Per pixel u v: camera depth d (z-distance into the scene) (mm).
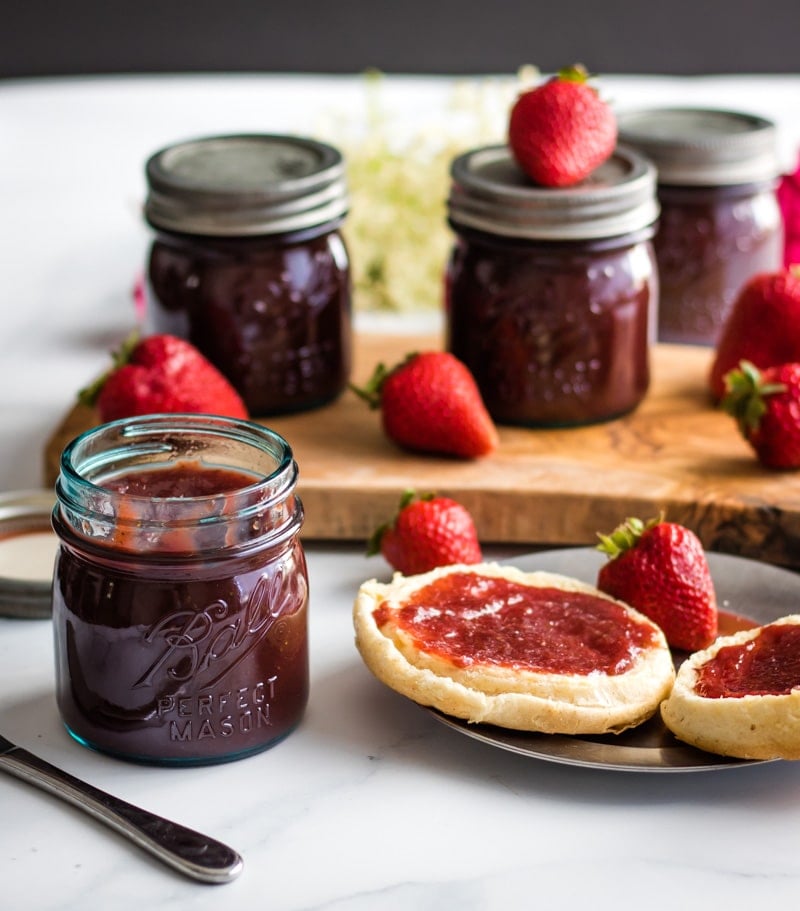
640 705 521
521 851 498
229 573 510
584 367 684
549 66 1295
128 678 514
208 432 545
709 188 764
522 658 531
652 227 692
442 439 661
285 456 526
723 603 586
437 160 919
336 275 698
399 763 530
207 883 484
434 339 782
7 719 546
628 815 511
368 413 710
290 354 690
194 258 677
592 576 592
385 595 558
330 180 685
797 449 649
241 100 1185
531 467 661
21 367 793
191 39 1288
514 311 677
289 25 1281
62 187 1054
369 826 505
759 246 778
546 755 513
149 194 692
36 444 716
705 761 511
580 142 666
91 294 889
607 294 677
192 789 518
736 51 1289
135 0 1269
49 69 1292
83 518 507
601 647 538
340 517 644
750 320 698
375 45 1289
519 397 688
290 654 529
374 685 564
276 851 496
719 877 490
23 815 508
